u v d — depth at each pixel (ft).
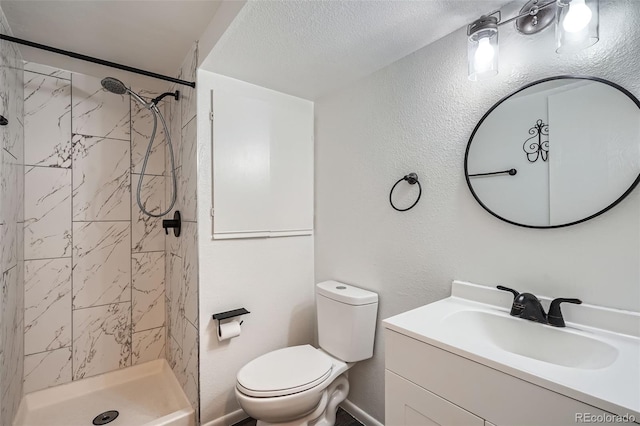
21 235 5.56
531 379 2.31
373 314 5.38
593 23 2.82
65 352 6.26
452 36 4.40
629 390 2.07
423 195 4.75
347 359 5.24
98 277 6.66
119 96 6.94
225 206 5.70
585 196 3.18
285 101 6.57
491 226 3.96
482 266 4.05
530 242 3.61
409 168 4.96
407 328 3.24
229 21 4.17
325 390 5.12
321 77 5.82
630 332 2.89
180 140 6.34
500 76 3.89
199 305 5.42
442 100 4.51
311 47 4.77
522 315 3.41
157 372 7.24
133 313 7.07
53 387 6.12
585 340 2.97
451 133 4.40
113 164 6.84
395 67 5.20
